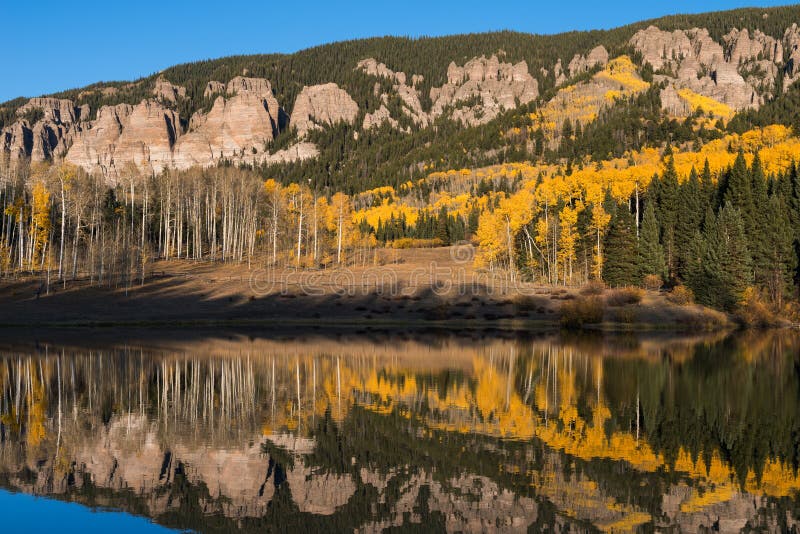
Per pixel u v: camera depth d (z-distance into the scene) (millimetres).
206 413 30953
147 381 39375
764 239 86500
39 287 86375
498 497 19984
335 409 31719
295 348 56438
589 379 40188
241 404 32875
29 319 74562
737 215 84625
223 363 47000
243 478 21734
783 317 80562
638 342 62188
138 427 28234
